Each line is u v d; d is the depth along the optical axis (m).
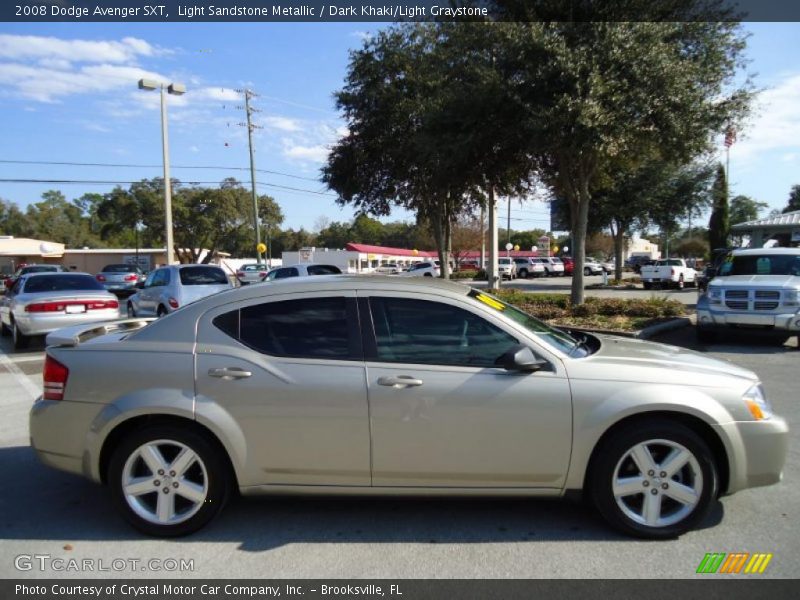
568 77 11.92
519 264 52.22
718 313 11.06
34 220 97.06
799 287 10.57
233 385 3.65
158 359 3.73
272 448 3.64
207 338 3.78
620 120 12.01
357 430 3.60
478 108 13.50
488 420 3.57
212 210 54.97
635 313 14.55
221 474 3.70
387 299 3.84
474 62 13.70
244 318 3.84
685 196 33.00
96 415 3.71
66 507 4.21
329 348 3.73
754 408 3.65
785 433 3.68
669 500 3.66
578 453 3.58
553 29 12.22
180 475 3.69
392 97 19.48
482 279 45.06
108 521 3.98
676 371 3.72
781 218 22.75
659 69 11.77
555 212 37.66
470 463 3.61
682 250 85.25
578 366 3.67
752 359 9.90
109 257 60.66
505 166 16.14
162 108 25.78
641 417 3.64
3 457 5.30
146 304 13.95
